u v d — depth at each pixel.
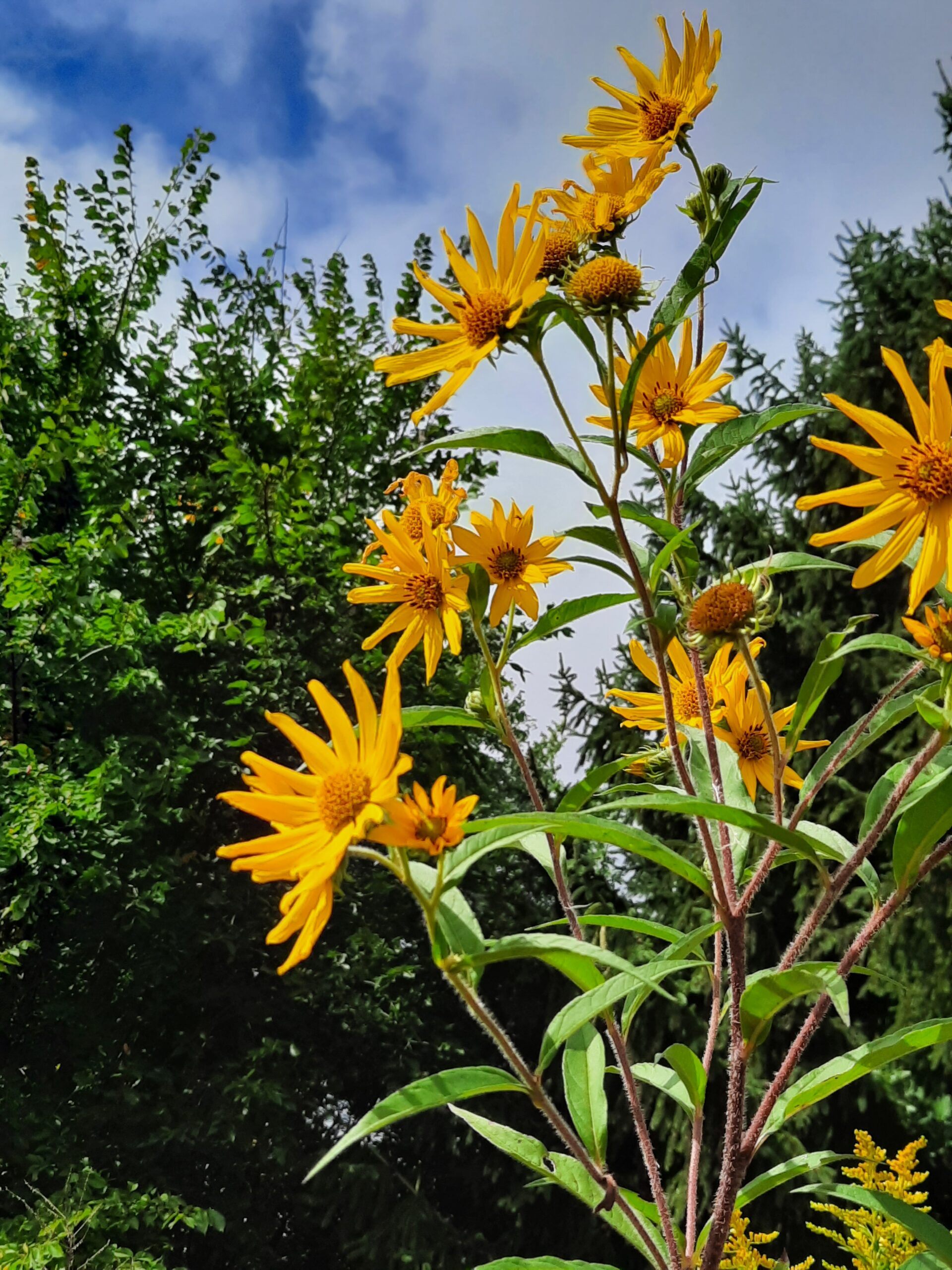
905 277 8.53
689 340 1.54
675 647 1.63
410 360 1.27
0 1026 6.12
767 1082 6.76
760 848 1.83
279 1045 6.36
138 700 6.66
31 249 7.48
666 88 1.49
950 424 1.08
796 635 8.12
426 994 7.31
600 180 1.49
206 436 8.20
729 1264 2.07
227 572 7.76
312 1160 6.81
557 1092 7.32
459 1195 7.49
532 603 1.51
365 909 7.36
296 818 0.97
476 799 0.97
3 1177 5.69
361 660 7.39
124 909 6.00
